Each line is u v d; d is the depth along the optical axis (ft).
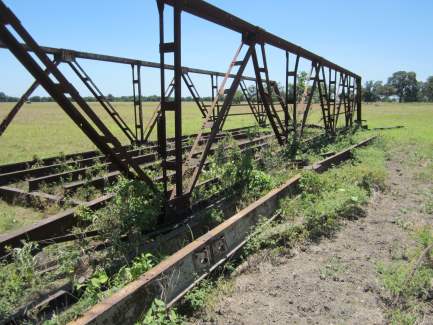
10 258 13.48
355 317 11.23
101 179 24.07
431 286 12.67
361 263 14.57
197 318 11.07
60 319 10.21
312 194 20.65
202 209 18.53
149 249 13.97
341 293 12.47
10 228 17.70
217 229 13.93
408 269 13.64
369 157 33.96
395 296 12.24
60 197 20.45
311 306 11.69
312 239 16.81
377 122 80.43
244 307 11.62
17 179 25.86
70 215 16.22
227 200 20.43
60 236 15.66
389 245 16.30
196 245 12.54
